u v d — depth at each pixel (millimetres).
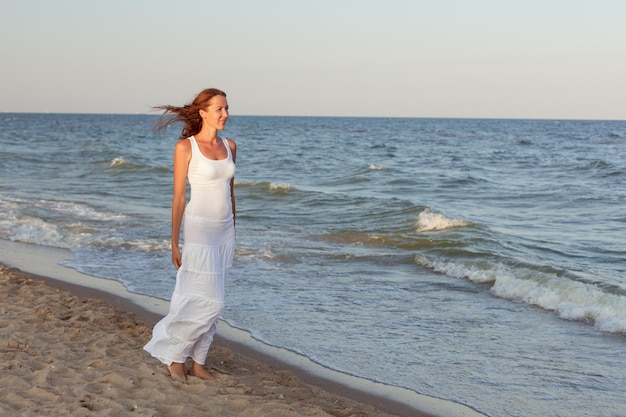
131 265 10141
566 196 19469
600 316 7512
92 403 4277
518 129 105688
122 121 155000
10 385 4520
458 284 9258
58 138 56281
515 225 14672
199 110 4621
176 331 4758
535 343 6766
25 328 5996
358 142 57562
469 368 6047
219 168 4586
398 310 7922
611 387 5625
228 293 8594
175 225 4672
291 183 23609
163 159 34594
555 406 5238
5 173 24266
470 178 24469
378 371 5957
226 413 4324
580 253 11516
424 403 5273
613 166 28109
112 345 5645
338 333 7016
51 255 10906
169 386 4703
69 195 18547
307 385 5492
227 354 6168
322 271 10000
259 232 13391
